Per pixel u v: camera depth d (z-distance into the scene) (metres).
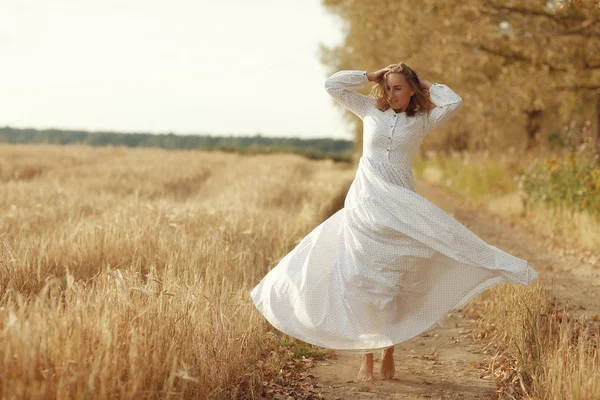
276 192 13.79
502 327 5.43
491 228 13.64
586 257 9.84
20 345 2.91
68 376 2.94
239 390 3.98
